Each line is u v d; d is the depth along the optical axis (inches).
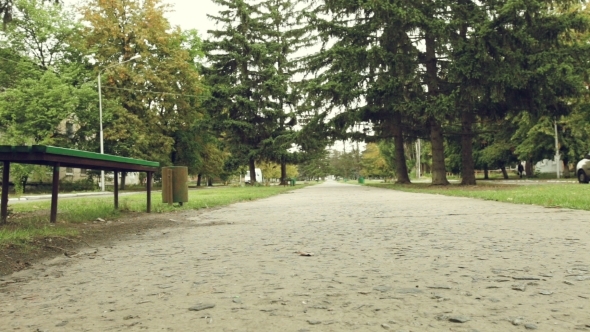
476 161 2076.8
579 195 474.0
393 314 111.7
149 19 1545.3
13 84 1376.7
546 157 1678.2
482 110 956.0
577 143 1544.0
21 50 1391.5
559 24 837.2
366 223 319.0
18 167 1135.0
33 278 168.1
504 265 163.8
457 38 872.9
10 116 1279.5
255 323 108.0
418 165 3174.2
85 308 125.7
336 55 952.9
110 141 1505.9
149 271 174.7
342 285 142.5
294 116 1601.9
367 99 971.9
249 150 1604.3
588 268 155.7
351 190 1087.0
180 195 529.0
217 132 1643.7
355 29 1029.8
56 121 1275.8
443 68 981.2
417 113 904.9
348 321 107.4
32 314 121.3
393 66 911.0
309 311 116.3
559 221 291.3
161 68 1601.9
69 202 594.2
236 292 137.9
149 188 464.8
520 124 1552.7
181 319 112.9
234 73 1667.1
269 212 446.9
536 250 191.6
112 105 1448.1
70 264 194.4
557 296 123.3
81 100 1360.7
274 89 1571.1
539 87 826.2
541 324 101.8
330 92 1002.7
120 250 229.3
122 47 1533.0
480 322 104.1
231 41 1632.6
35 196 981.8
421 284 140.3
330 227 301.1
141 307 124.9
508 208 398.9
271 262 184.5
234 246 231.1
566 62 829.2
